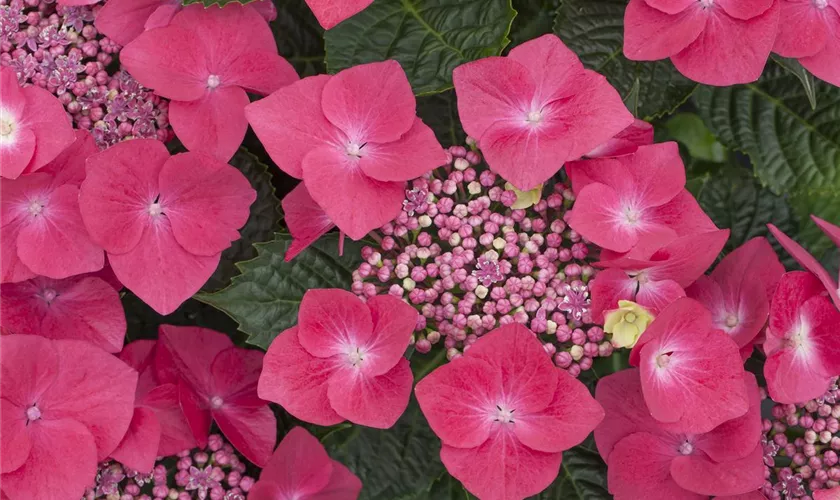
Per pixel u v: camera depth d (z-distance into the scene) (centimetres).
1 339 48
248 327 51
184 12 51
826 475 51
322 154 49
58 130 49
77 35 52
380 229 52
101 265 50
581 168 50
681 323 49
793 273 50
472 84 49
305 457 51
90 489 51
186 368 52
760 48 50
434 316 50
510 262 51
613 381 50
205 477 51
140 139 49
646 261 49
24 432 49
